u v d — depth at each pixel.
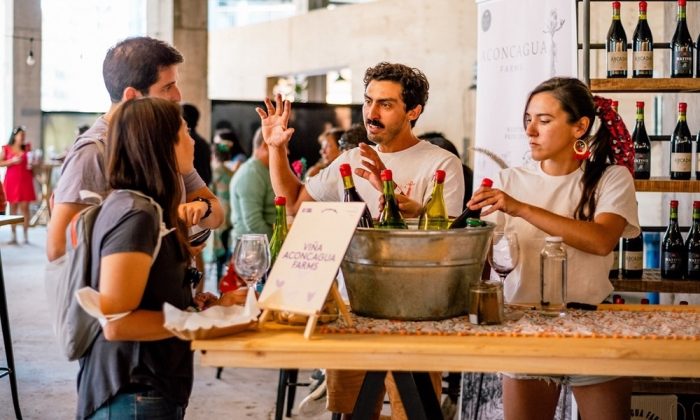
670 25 5.89
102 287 2.18
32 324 7.43
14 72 18.31
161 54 2.84
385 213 2.67
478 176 4.97
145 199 2.26
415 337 2.23
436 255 2.32
